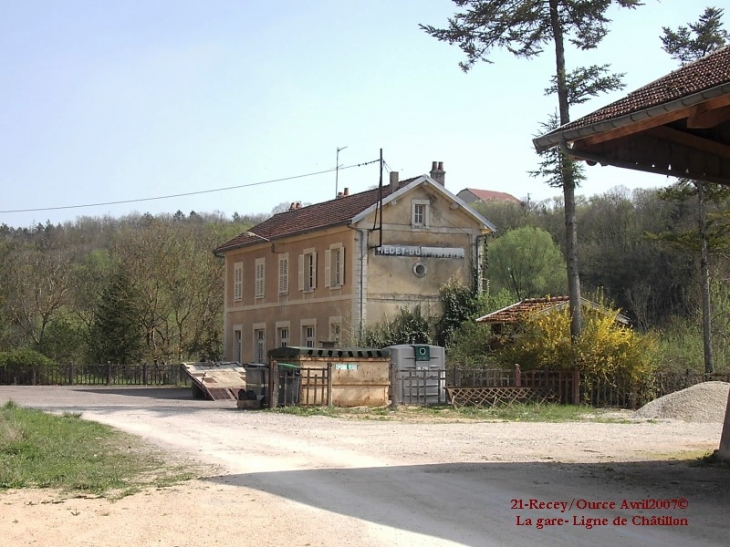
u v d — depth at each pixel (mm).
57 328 56312
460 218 40156
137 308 53781
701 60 12539
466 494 10508
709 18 34781
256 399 26828
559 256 66875
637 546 7938
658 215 67312
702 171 13562
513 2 28531
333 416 23719
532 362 29469
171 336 55500
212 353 55906
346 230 38781
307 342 42188
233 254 50062
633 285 63406
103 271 64188
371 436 17891
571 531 8547
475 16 28672
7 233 96438
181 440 16828
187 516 9164
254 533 8391
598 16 27969
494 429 20016
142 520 8992
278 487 10953
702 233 33562
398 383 27812
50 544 8047
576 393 28750
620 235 69062
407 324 36969
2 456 13766
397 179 39938
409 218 39062
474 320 37062
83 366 49719
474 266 40062
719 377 30125
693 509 9641
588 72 28016
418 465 13125
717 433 19266
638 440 17500
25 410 22031
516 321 33125
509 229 72750
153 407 28172
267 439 17078
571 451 15328
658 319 60844
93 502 9969
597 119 11422
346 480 11539
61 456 14016
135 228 72562
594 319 29938
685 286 60188
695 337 42562
